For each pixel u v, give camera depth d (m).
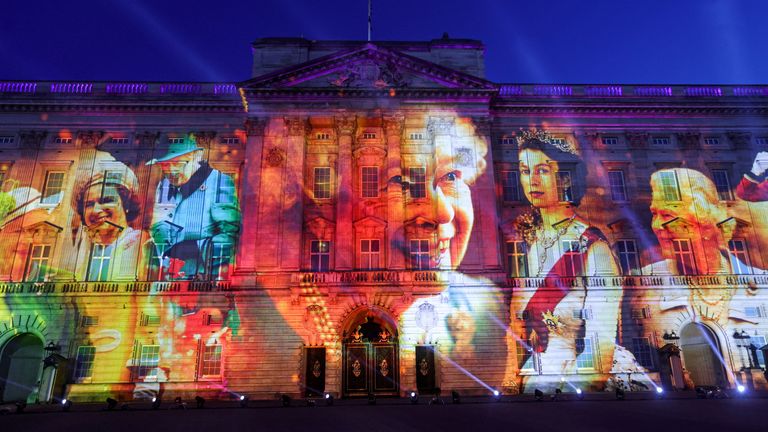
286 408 26.88
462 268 35.03
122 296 34.88
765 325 36.34
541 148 39.84
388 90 38.34
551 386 34.09
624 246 38.03
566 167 39.56
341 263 34.88
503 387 32.91
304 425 18.81
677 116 40.94
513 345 34.72
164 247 36.50
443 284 34.06
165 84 39.84
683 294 36.59
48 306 34.66
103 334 34.31
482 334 33.78
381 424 18.72
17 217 36.66
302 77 38.69
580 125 40.44
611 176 39.69
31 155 37.97
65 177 37.69
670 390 34.34
